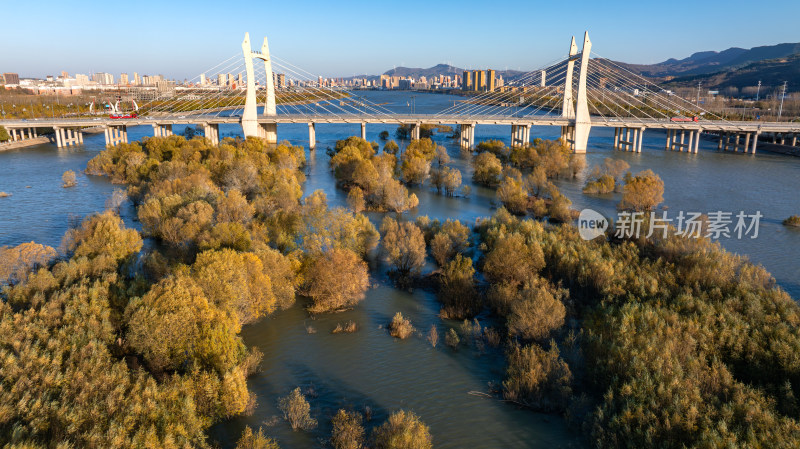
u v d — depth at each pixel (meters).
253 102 160.88
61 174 113.19
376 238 59.00
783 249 65.75
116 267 45.81
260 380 36.56
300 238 57.41
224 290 39.41
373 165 104.12
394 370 38.06
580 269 48.44
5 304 36.88
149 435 25.91
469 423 32.12
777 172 125.19
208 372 32.94
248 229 59.66
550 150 126.12
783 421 27.27
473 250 61.91
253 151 113.50
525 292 44.19
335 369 38.09
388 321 45.91
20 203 85.88
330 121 163.75
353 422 30.61
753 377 32.88
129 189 85.69
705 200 93.75
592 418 30.45
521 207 84.00
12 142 157.62
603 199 94.94
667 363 32.12
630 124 163.25
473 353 40.44
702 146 185.12
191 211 59.44
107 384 29.42
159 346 33.34
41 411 26.47
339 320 45.84
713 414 28.08
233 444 29.59
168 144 118.88
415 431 28.73
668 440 26.92
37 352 31.06
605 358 34.44
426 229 65.44
